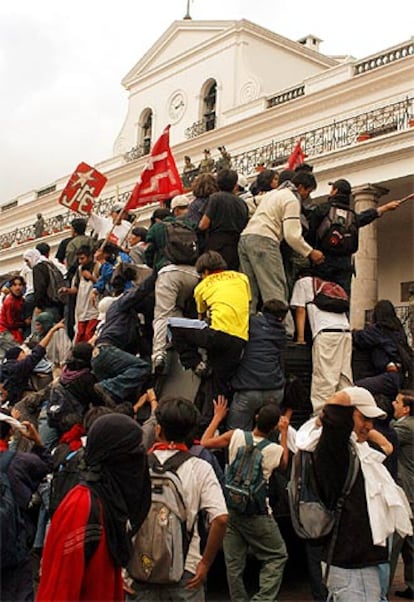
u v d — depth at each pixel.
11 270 35.66
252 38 31.14
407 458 6.01
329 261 6.92
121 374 6.32
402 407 6.17
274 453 4.98
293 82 32.16
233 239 6.52
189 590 3.57
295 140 23.33
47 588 2.96
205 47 32.22
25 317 11.45
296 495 3.75
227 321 5.44
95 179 11.20
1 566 3.69
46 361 8.16
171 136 33.72
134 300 6.60
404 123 19.81
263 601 4.97
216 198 6.48
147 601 3.51
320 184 19.27
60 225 32.34
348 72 23.34
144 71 35.78
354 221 6.96
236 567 5.12
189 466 3.64
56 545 3.02
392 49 22.16
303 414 6.62
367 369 6.96
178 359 6.24
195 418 3.77
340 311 6.65
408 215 21.05
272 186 7.43
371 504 3.64
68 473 4.87
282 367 6.21
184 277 6.25
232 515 5.03
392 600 5.90
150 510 3.50
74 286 9.76
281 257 6.49
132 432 3.19
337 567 3.64
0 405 7.66
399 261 21.83
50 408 6.03
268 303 5.86
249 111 27.97
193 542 3.66
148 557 3.44
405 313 20.20
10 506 3.71
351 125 21.62
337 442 3.63
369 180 18.16
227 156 18.38
